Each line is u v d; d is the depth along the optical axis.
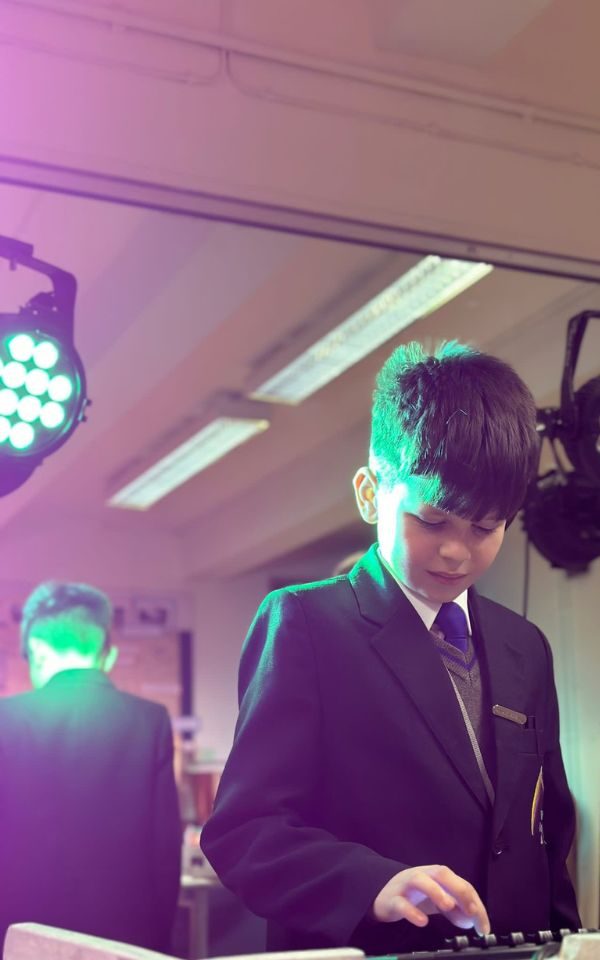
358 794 1.14
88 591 2.33
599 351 3.19
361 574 1.26
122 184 1.94
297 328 3.99
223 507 6.80
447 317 3.98
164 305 3.62
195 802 5.47
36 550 7.46
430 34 2.09
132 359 3.91
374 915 0.95
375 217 2.11
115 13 1.93
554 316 3.56
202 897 3.75
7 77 1.87
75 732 2.05
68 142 1.88
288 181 2.04
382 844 1.13
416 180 2.15
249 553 6.45
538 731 1.23
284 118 2.06
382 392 1.19
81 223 3.00
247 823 1.10
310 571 6.65
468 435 1.06
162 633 7.37
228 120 2.01
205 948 3.71
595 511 2.25
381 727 1.16
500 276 3.57
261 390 4.61
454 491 1.06
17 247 1.63
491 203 2.22
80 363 1.63
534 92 2.28
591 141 2.35
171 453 5.64
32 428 1.61
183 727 7.02
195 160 1.97
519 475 1.08
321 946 1.03
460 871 1.12
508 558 2.54
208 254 3.47
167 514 7.22
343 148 2.10
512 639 1.27
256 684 1.19
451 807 1.13
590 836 1.97
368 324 3.89
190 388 4.71
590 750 2.09
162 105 1.96
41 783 1.99
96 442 5.56
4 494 1.64
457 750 1.15
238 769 1.14
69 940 0.71
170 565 7.56
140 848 2.03
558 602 2.35
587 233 2.31
